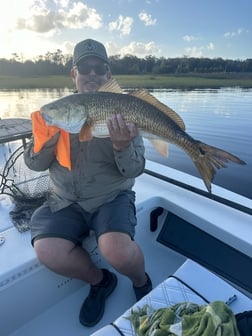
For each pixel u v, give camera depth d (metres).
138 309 1.41
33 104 13.93
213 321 1.10
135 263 1.82
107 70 2.32
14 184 2.35
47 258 1.78
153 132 1.75
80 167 1.93
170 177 2.79
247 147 7.23
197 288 1.51
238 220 2.12
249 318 1.24
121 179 2.04
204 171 1.78
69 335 1.82
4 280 1.71
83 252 1.94
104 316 1.93
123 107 1.67
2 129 2.88
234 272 2.04
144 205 2.41
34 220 1.97
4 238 2.00
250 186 5.01
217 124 9.71
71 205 2.00
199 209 2.26
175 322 1.24
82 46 2.24
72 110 1.68
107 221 1.87
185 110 12.45
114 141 1.74
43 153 1.94
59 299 2.03
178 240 2.45
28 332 1.85
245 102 14.56
